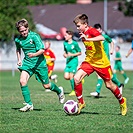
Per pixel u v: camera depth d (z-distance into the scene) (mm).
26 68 23062
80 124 18297
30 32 22891
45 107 24609
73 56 34406
